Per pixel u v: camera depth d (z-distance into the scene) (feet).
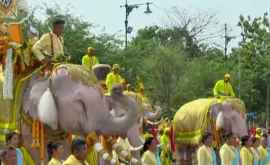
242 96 234.79
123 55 190.70
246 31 243.40
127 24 187.83
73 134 65.67
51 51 65.16
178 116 99.66
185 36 284.41
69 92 64.28
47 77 64.49
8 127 63.41
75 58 172.14
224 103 98.58
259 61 238.68
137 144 71.56
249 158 86.89
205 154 83.82
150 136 72.59
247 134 100.58
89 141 65.10
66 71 64.64
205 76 239.09
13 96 64.13
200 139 91.45
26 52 64.49
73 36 172.55
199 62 249.96
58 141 65.10
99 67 72.54
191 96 230.89
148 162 71.51
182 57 234.79
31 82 64.44
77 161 54.34
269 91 237.45
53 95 64.08
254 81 239.71
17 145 56.39
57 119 64.03
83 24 177.27
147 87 214.48
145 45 240.12
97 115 65.46
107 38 188.85
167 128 97.81
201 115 97.04
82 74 65.41
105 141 68.80
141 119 77.82
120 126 67.05
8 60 63.52
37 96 63.67
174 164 98.78
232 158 84.53
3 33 64.18
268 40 240.53
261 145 92.27
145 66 219.20
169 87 221.87
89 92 65.21
